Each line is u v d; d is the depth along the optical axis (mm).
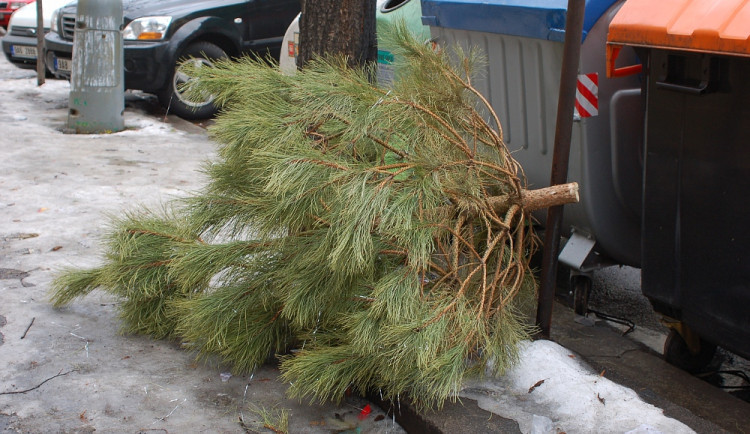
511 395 3082
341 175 2861
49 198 6027
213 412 3199
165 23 9234
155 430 3043
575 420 2875
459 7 4285
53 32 10531
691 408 3223
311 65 3623
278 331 3490
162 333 3836
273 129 3150
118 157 7473
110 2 8328
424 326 2799
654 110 3195
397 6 6082
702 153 3023
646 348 3980
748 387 3770
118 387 3357
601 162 3830
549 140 4016
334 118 3238
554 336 3850
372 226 2838
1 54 14406
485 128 3508
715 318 3133
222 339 3414
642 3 3188
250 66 3523
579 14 3215
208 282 3609
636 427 2777
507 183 3430
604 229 3971
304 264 3049
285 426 3037
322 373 3012
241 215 3461
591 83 3691
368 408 3234
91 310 4168
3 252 4883
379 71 3934
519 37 3936
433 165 3023
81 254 4895
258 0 9867
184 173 6926
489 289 3229
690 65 3010
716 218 3025
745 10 2775
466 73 3674
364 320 2877
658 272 3363
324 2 4410
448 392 2920
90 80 8414
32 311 4082
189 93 3518
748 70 2783
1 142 7875
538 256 4434
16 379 3383
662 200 3250
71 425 3053
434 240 3141
